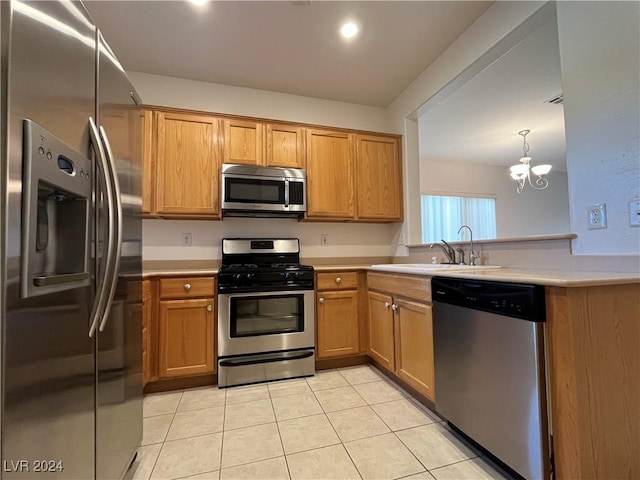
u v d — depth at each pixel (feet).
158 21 6.97
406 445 5.16
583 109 4.94
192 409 6.47
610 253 4.59
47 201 2.94
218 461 4.83
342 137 9.83
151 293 7.31
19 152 2.32
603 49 4.68
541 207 19.11
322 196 9.50
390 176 10.28
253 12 6.75
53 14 2.78
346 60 8.53
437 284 5.71
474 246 7.40
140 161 5.06
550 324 3.85
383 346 7.91
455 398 5.24
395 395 7.02
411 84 9.73
